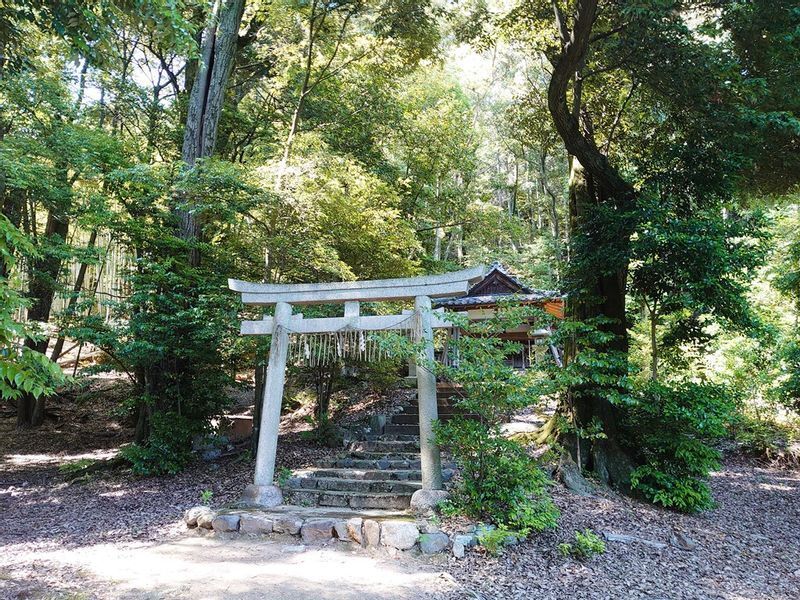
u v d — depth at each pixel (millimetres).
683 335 8492
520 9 9156
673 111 8594
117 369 10430
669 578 5352
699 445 7391
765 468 10391
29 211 12281
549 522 5668
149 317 8836
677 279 7402
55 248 8961
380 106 14875
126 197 9547
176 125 13953
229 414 12922
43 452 12320
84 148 9383
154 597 4289
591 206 8133
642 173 8648
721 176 7836
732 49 8195
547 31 8633
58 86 10578
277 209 9195
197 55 5750
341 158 11422
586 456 8211
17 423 14234
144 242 9250
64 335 8789
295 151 10609
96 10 5953
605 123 10484
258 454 6980
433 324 6703
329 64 12586
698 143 8078
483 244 26797
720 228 7168
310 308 9484
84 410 15062
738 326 7723
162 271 8680
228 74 11242
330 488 7234
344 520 5840
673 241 6957
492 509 5746
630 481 7797
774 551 6480
